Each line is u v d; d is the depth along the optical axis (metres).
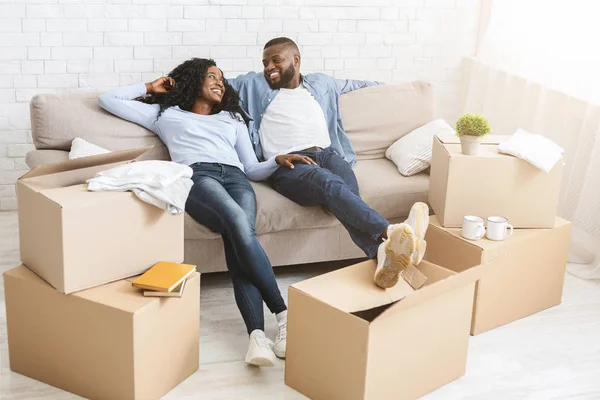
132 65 3.94
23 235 2.51
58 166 2.49
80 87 3.90
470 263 2.93
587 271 3.56
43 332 2.49
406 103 3.76
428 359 2.54
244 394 2.55
